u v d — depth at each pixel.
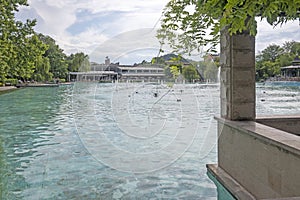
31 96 16.34
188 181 3.63
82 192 3.33
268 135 2.54
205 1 2.51
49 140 5.95
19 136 6.39
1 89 18.91
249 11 1.73
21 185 3.55
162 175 3.83
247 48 3.28
